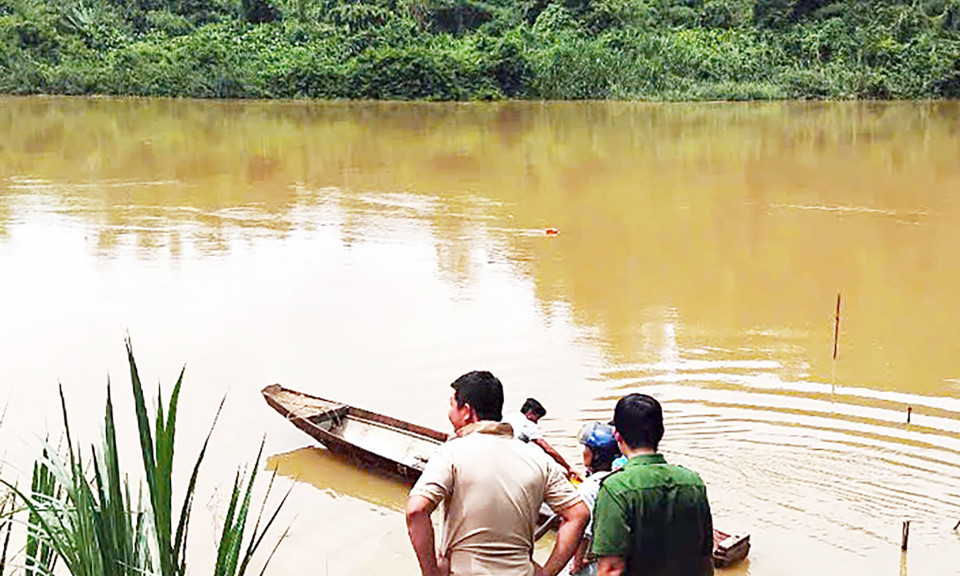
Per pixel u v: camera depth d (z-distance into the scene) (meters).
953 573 5.69
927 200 17.09
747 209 16.47
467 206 17.02
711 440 7.41
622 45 38.84
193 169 21.03
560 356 9.42
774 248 13.84
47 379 8.90
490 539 3.45
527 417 5.58
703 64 37.94
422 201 17.50
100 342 9.93
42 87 38.50
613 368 9.07
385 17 40.22
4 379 8.89
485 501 3.46
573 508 3.59
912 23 38.38
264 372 9.09
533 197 17.73
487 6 42.50
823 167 20.64
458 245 14.16
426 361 9.33
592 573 4.45
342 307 11.13
